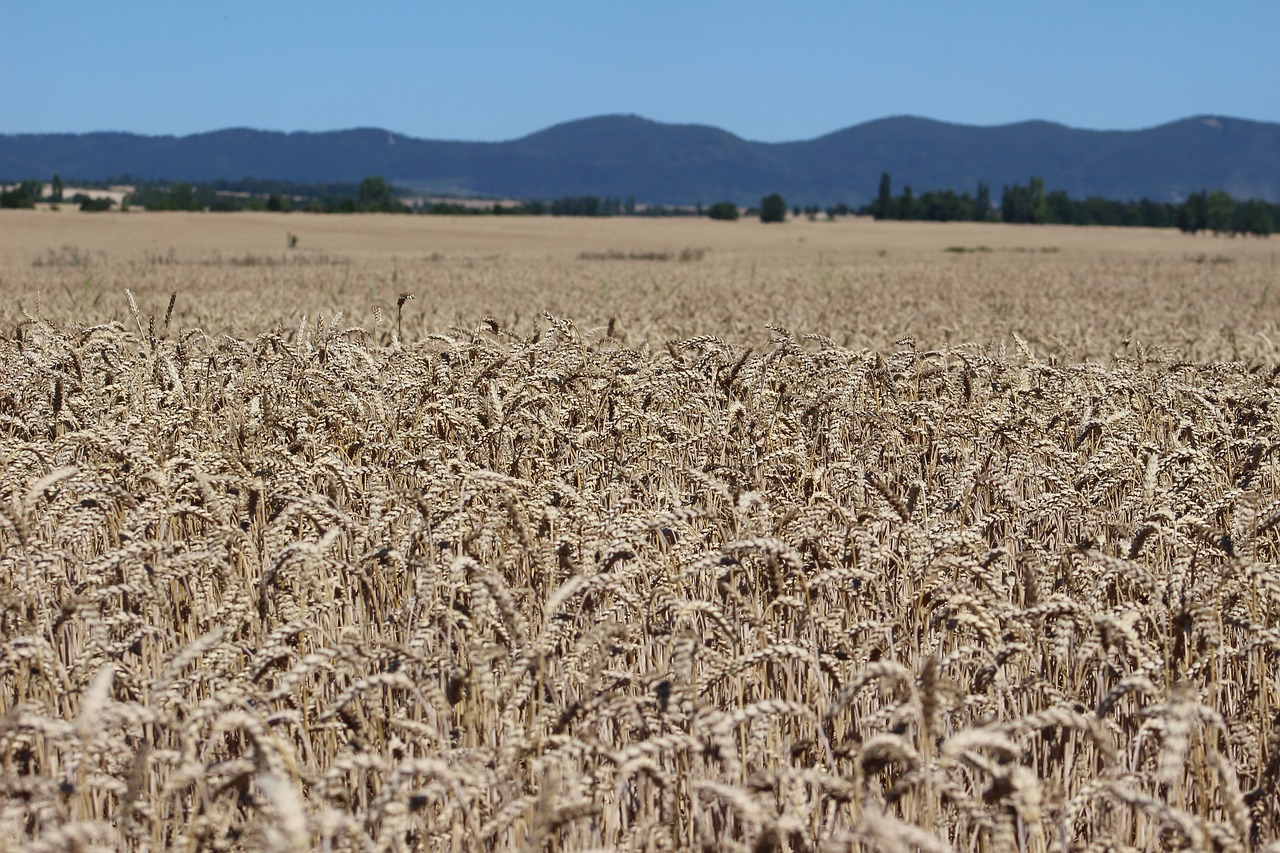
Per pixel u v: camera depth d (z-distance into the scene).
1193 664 3.87
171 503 4.80
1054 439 7.23
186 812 3.55
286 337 10.29
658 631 4.32
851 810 3.29
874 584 4.55
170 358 8.17
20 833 2.79
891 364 8.49
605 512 5.10
